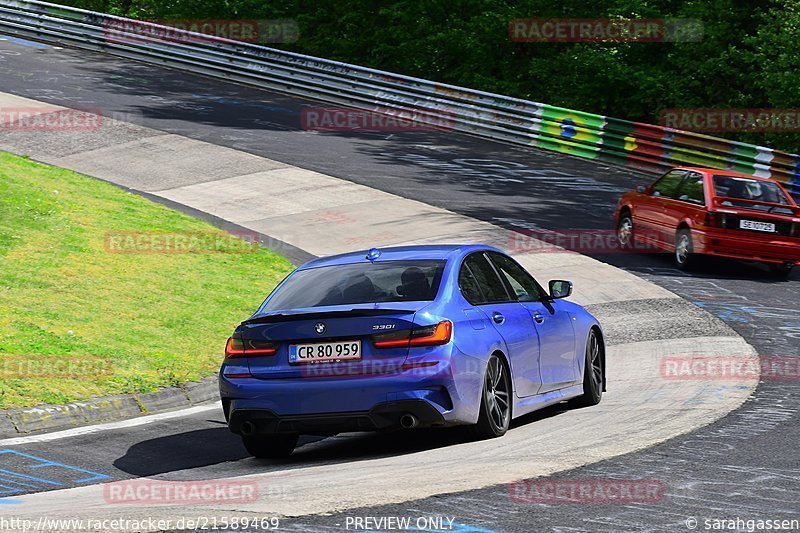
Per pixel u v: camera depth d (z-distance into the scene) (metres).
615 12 136.75
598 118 98.31
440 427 25.42
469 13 154.00
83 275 46.97
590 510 17.80
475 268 27.27
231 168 84.19
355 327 24.14
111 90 114.50
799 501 18.38
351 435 29.52
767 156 87.31
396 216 70.81
